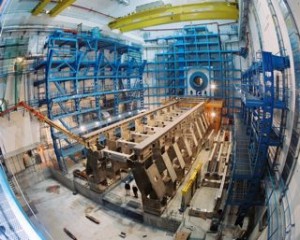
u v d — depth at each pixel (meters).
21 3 7.39
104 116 11.90
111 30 12.99
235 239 4.96
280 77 5.16
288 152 4.04
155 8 11.16
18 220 2.61
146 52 16.14
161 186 6.12
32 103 9.28
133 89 13.74
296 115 3.69
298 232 2.71
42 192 8.23
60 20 9.72
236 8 10.23
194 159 9.27
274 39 5.20
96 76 11.04
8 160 8.20
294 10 3.32
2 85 8.20
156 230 5.96
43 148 9.78
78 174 8.36
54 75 10.02
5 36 7.86
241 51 12.55
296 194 3.18
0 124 8.04
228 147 9.53
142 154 5.72
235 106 14.48
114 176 7.26
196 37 14.60
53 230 6.14
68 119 10.88
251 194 5.57
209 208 6.15
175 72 15.52
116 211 6.86
